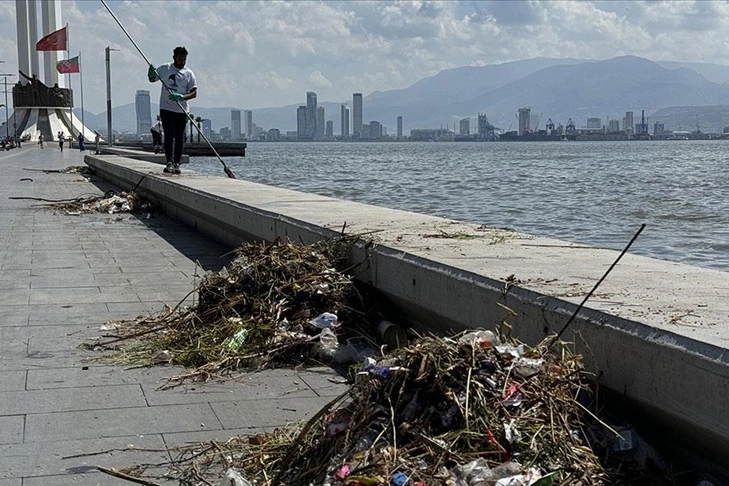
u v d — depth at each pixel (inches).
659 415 137.6
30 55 3440.0
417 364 145.3
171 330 240.1
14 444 163.8
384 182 1517.0
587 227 772.6
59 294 300.7
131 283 321.7
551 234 723.4
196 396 193.0
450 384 141.6
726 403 122.4
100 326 253.6
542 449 132.8
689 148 5639.8
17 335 244.1
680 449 139.6
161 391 196.5
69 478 148.5
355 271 249.6
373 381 146.9
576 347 155.0
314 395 193.9
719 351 125.6
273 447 155.8
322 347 220.4
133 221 539.8
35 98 3420.3
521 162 2741.1
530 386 143.2
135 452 160.2
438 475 128.2
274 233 321.7
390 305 239.0
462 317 193.2
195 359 219.3
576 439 136.9
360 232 264.7
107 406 185.6
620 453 138.6
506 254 219.0
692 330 136.3
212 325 236.1
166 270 351.6
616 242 665.0
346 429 145.3
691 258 573.3
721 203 1023.6
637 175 1765.5
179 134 614.2
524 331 170.4
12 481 147.1
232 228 388.5
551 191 1258.0
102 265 364.8
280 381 204.5
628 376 142.6
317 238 275.3
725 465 131.3
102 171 984.3
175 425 174.4
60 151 2295.8
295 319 233.0
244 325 231.1
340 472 132.9
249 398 191.8
